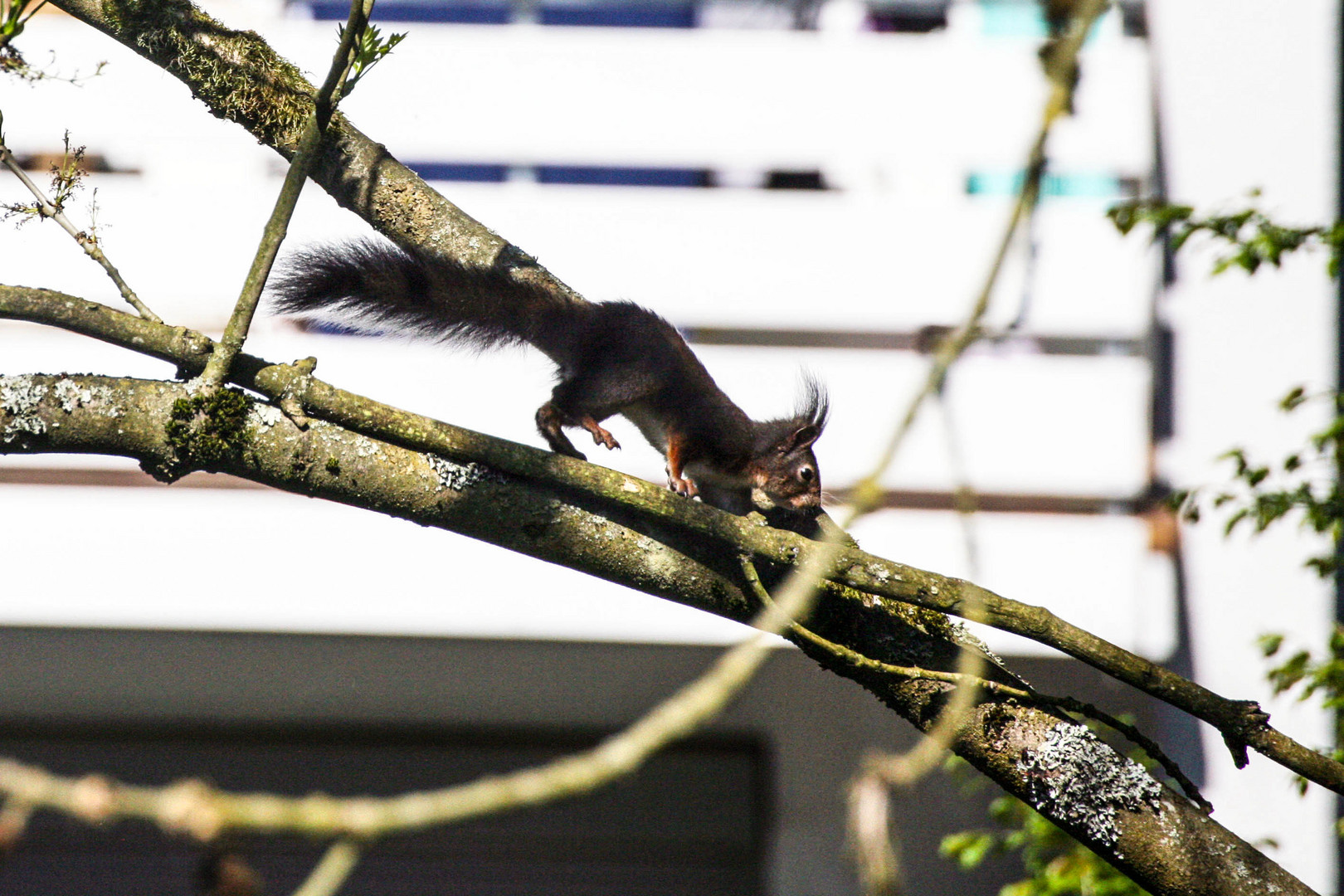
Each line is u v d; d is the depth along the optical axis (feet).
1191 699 16.70
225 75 21.21
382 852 38.17
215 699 38.93
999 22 38.29
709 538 16.94
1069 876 22.90
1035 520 37.73
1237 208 34.47
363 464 16.84
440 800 7.51
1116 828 16.43
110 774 38.45
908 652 17.38
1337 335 38.60
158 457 16.56
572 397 24.98
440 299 23.18
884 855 7.68
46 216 17.39
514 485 17.04
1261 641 24.95
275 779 38.86
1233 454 25.11
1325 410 38.37
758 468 26.08
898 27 38.78
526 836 38.96
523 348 24.95
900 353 37.81
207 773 38.75
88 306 16.78
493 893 38.50
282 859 37.42
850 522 8.40
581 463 17.16
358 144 22.18
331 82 16.47
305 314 23.20
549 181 38.70
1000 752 16.80
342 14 38.09
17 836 6.73
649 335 25.89
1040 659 38.81
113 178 36.55
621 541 17.16
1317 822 36.88
